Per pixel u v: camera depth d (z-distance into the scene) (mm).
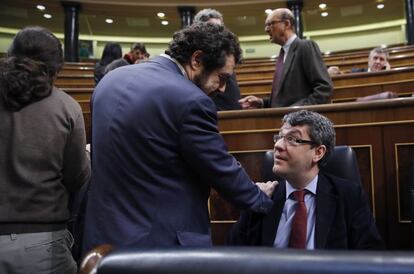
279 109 2121
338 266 430
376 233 1380
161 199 1072
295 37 2420
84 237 1120
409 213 1880
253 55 12414
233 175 1093
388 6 10500
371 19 11281
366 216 1395
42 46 1255
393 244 1890
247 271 446
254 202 1142
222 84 1237
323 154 1438
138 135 1078
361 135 2004
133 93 1121
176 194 1082
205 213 1141
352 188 1432
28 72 1198
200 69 1188
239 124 2172
